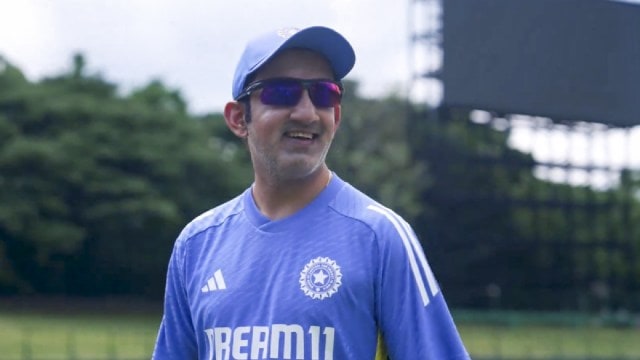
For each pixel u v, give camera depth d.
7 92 66.62
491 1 52.44
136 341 43.75
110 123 67.88
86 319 59.62
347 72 4.54
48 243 65.38
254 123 4.45
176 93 74.50
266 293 4.30
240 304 4.34
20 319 57.56
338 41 4.41
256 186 4.57
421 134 56.66
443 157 56.28
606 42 54.16
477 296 57.12
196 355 4.72
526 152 57.06
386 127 65.31
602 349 45.53
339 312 4.18
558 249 58.47
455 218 56.59
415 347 4.15
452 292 56.59
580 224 58.97
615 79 54.09
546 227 58.12
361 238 4.27
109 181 66.62
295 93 4.36
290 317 4.20
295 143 4.39
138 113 68.75
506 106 52.44
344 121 65.06
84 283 68.75
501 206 56.53
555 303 58.47
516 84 52.72
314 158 4.39
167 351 4.75
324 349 4.16
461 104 52.00
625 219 60.19
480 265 57.22
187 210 69.50
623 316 57.56
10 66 67.56
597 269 59.50
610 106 54.09
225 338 4.34
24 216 64.31
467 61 52.19
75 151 65.75
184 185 69.50
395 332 4.17
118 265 68.75
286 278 4.28
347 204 4.40
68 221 66.31
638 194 63.88
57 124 67.12
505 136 56.94
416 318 4.16
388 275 4.19
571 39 53.56
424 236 56.84
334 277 4.21
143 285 69.88
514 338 48.41
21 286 67.44
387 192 59.22
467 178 56.53
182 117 70.81
